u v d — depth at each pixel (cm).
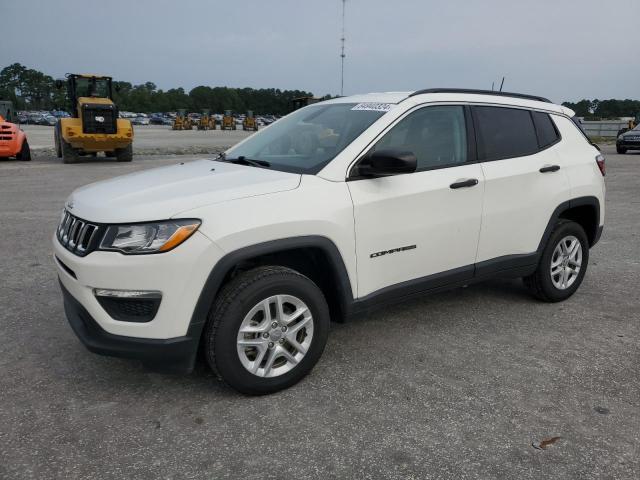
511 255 442
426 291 396
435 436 289
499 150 432
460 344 402
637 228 817
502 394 333
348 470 262
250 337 320
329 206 335
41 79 14812
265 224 310
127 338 299
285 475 258
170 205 299
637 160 1986
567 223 480
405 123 383
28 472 257
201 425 297
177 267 292
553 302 491
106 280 294
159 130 6159
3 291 500
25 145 1833
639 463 271
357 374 355
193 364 311
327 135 384
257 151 416
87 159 1939
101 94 1903
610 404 324
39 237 704
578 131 500
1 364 362
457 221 398
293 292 325
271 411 311
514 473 262
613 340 413
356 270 353
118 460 267
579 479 258
